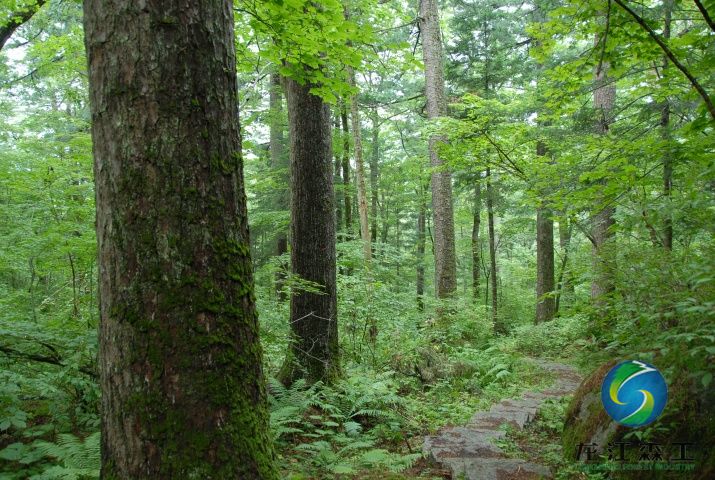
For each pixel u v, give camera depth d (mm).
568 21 5184
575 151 7035
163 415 2123
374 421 5340
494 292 16109
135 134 2184
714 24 3064
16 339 4363
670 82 4984
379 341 8375
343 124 14445
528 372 7844
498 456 4266
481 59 15625
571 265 6992
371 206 20516
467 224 22078
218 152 2346
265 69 8641
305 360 5746
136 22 2193
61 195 6215
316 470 3852
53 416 4031
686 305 3014
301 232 5918
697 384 3088
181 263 2193
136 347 2145
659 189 5805
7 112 11742
